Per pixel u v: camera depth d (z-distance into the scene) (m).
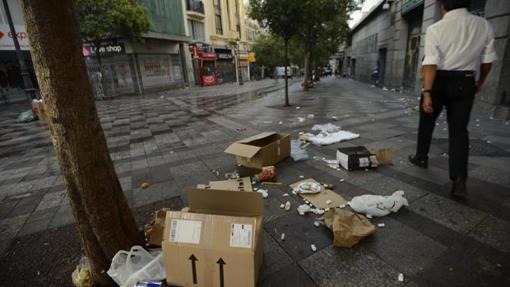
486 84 6.14
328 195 2.75
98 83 16.88
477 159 3.50
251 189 2.98
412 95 11.18
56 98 1.43
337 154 3.66
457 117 2.55
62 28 1.37
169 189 3.25
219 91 19.70
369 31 21.08
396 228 2.20
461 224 2.21
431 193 2.72
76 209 1.65
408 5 11.48
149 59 20.47
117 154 4.86
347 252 1.97
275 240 2.14
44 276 1.95
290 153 3.94
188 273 1.63
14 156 5.28
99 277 1.78
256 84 28.73
